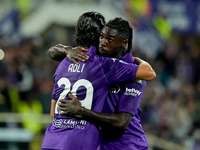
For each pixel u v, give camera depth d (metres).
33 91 28.59
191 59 43.56
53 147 12.92
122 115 13.31
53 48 13.90
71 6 37.81
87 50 13.48
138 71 13.20
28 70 30.45
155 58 39.69
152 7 40.28
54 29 37.00
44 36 36.91
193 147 33.53
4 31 33.97
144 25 38.69
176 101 36.53
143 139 14.01
